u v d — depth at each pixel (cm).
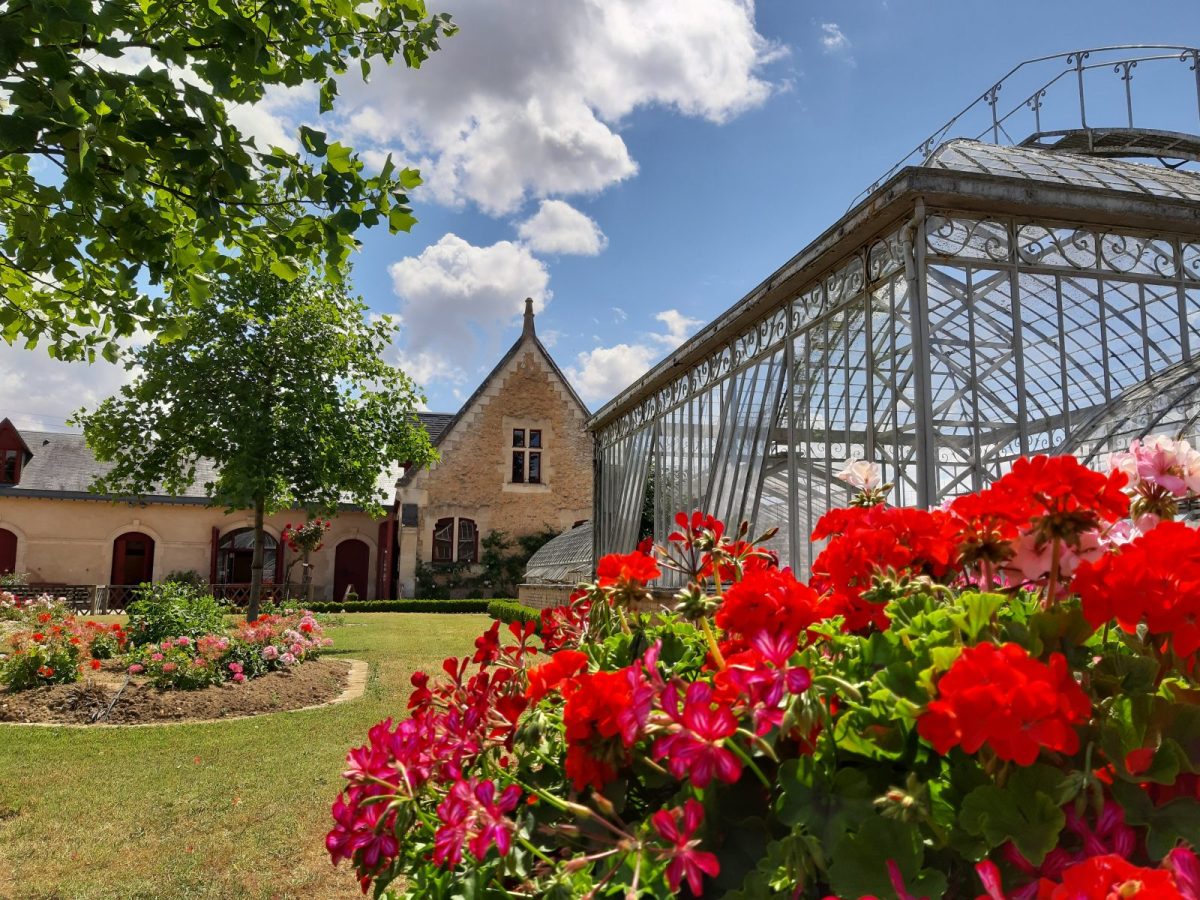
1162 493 164
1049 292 610
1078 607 122
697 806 103
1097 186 567
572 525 2722
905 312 564
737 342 855
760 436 789
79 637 936
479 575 2633
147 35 355
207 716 784
